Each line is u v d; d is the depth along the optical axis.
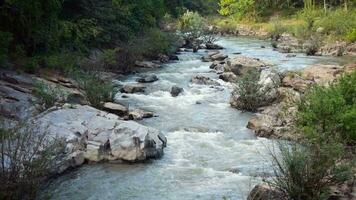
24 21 19.55
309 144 9.71
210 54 30.19
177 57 29.53
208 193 9.50
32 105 13.92
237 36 49.22
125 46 26.38
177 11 58.84
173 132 13.80
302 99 14.16
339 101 12.38
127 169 10.83
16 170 8.73
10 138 9.47
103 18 26.67
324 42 36.25
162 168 10.92
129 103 17.36
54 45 21.45
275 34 45.59
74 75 19.22
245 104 16.59
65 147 10.88
